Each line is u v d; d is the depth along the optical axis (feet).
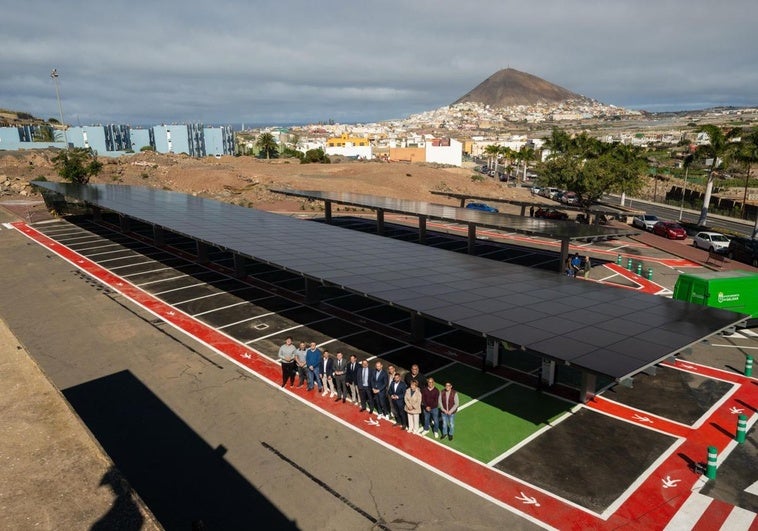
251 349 67.05
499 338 43.45
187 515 36.35
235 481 40.24
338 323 77.30
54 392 43.70
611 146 231.91
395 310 83.92
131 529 28.19
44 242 130.82
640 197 308.81
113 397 53.98
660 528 35.35
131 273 103.76
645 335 44.24
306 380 57.21
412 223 176.55
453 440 46.29
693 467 42.39
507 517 36.40
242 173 259.39
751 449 45.21
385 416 50.60
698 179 359.87
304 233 95.04
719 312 51.16
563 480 40.57
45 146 440.04
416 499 38.29
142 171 258.78
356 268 68.18
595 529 35.24
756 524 35.73
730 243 129.59
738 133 184.14
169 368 61.11
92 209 158.20
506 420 49.88
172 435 46.83
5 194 201.05
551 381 56.39
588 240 92.79
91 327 74.28
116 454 43.78
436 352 66.80
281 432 47.44
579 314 50.16
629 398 54.75
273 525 35.47
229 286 96.07
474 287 60.13
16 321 76.38
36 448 35.78
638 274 110.63
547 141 270.46
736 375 60.85
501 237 156.46
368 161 427.33
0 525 28.27
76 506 30.01
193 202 137.80
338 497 38.47
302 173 292.61
